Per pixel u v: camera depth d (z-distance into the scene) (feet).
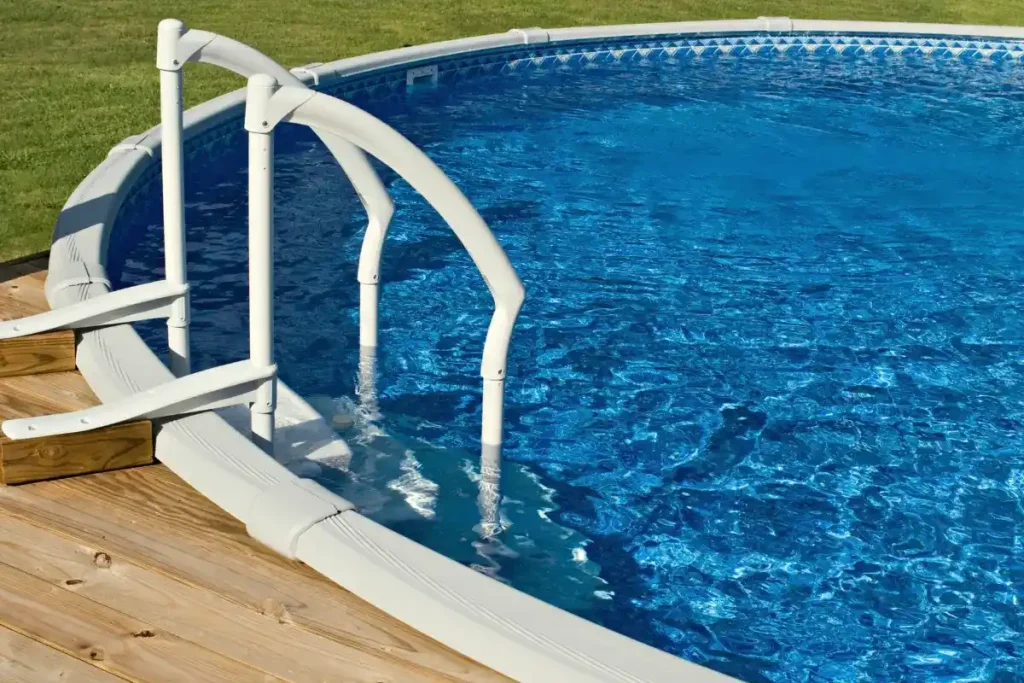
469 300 20.57
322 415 15.94
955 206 28.32
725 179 29.50
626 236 24.85
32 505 11.35
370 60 33.91
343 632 9.63
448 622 9.42
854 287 22.67
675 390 17.93
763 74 42.57
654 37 43.32
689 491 15.08
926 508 15.08
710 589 13.15
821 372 18.90
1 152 23.73
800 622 12.69
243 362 12.62
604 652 9.04
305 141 29.27
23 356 14.03
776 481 15.49
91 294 15.49
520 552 13.33
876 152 32.94
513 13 45.37
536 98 36.81
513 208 26.21
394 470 14.67
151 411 12.09
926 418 17.53
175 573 10.33
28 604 9.82
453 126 32.91
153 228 22.00
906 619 12.88
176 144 13.78
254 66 13.61
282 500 10.89
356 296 20.12
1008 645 12.55
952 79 43.39
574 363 18.61
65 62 31.81
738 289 22.20
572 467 15.42
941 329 20.89
